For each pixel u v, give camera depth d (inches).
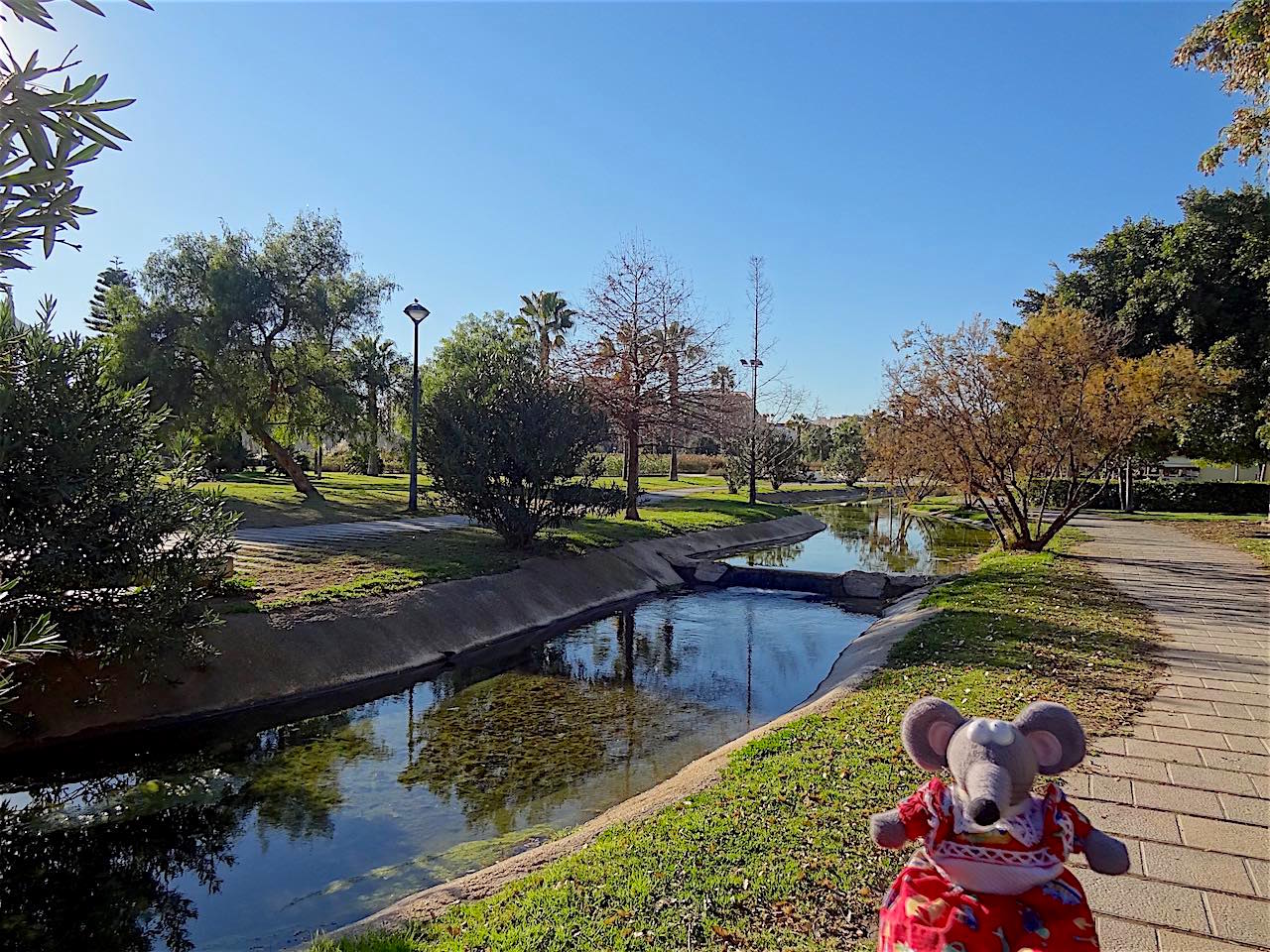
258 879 253.9
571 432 741.3
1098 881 183.0
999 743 110.7
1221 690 331.0
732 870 184.9
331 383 1096.8
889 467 999.6
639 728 400.8
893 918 111.7
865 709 316.8
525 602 634.2
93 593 367.9
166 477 410.9
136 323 997.2
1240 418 1044.5
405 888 243.4
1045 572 665.0
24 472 343.3
